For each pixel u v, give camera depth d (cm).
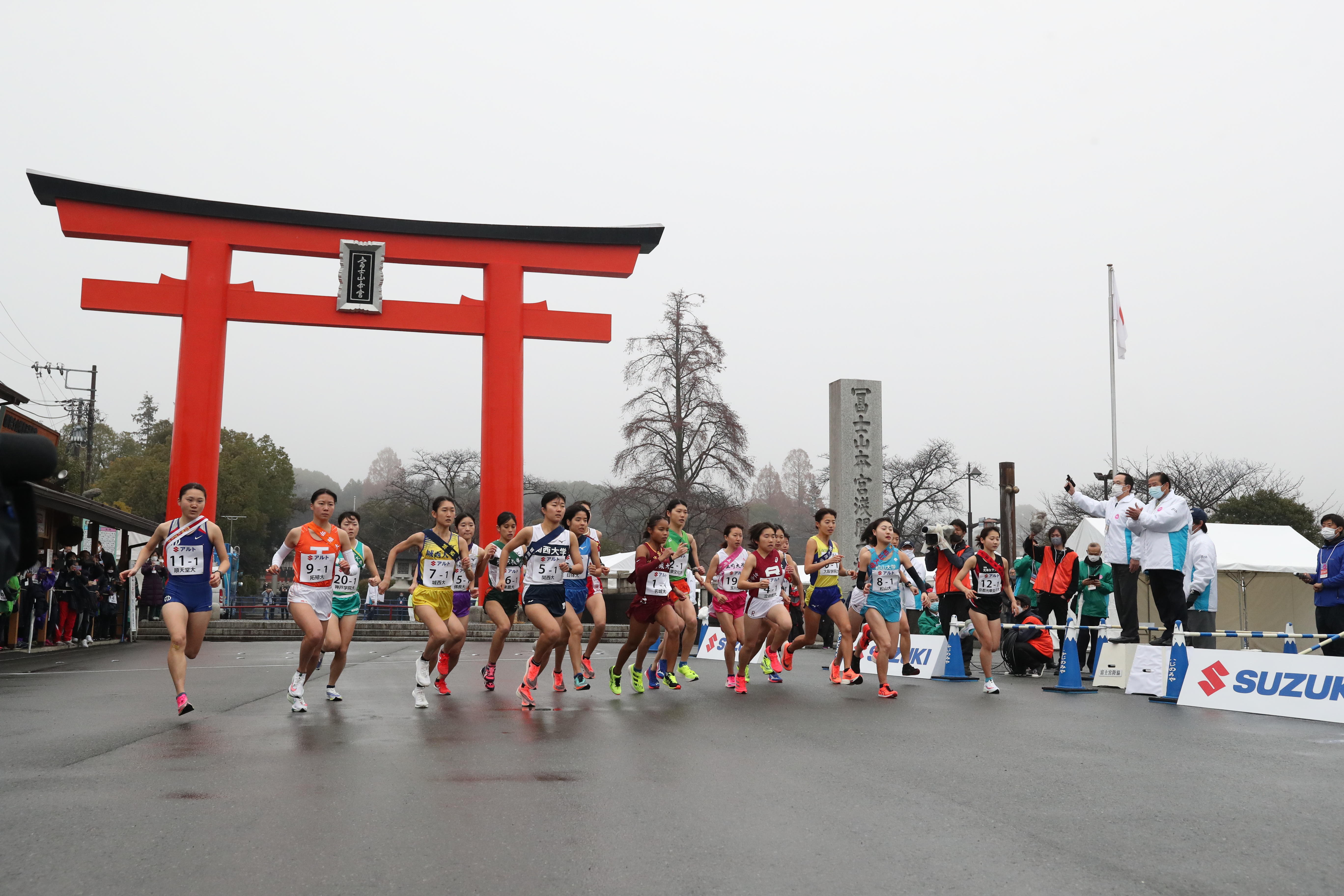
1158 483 1270
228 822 490
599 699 1106
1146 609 2267
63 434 5719
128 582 2552
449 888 387
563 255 2903
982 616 1217
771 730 844
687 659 1384
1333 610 1183
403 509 7875
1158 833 481
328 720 896
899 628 1331
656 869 414
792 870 414
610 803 539
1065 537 1633
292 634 2769
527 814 511
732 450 4078
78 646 2206
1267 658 1008
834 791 578
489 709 998
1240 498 4916
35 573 1991
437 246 2833
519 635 2800
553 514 1016
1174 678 1121
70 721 891
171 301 2642
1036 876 407
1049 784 605
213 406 2627
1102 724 905
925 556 2072
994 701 1114
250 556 8288
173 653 922
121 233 2627
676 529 1334
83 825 483
